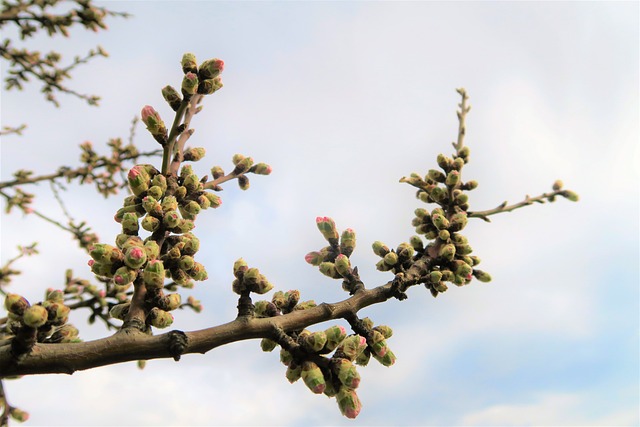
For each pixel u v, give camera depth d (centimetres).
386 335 275
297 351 236
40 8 674
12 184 690
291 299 276
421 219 361
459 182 372
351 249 326
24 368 195
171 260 258
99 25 704
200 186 301
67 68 745
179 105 290
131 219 258
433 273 304
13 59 709
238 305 242
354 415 229
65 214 723
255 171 384
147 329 229
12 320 212
